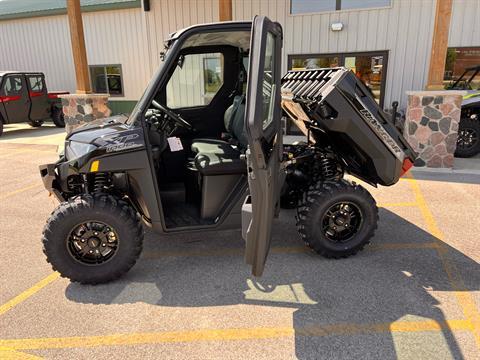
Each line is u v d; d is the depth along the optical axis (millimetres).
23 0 16859
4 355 2385
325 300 2879
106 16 13227
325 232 3508
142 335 2541
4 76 11719
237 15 9469
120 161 2902
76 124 9016
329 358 2316
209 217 3264
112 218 2957
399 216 4508
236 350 2393
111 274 3080
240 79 4039
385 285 3064
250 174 2406
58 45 14539
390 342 2432
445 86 8742
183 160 3766
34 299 2951
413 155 3582
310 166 3975
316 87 3371
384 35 8656
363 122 3244
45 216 4719
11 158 8289
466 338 2453
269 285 3098
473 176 6113
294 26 9211
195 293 3006
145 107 2979
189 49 3832
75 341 2494
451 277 3172
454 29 8398
